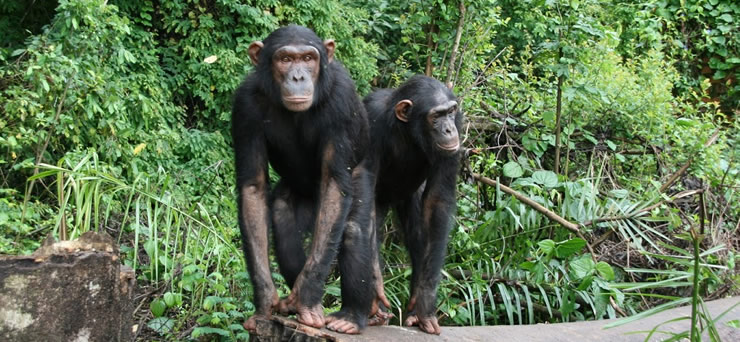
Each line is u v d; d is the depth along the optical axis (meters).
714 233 9.12
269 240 6.37
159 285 7.51
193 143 11.59
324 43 5.98
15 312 4.29
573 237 8.67
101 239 4.59
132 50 11.58
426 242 6.32
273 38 5.87
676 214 8.97
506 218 8.55
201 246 7.49
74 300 4.43
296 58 5.73
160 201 6.63
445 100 6.41
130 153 10.15
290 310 5.53
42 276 4.34
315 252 5.57
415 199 7.29
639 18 14.31
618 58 11.21
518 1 13.81
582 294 8.05
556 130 9.62
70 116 9.58
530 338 5.93
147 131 11.07
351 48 13.55
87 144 10.03
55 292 4.38
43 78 9.22
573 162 10.33
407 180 6.98
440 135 6.30
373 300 6.51
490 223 8.49
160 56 12.75
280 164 6.30
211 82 12.36
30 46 9.81
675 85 15.62
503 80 10.81
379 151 6.61
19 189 9.93
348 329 5.48
